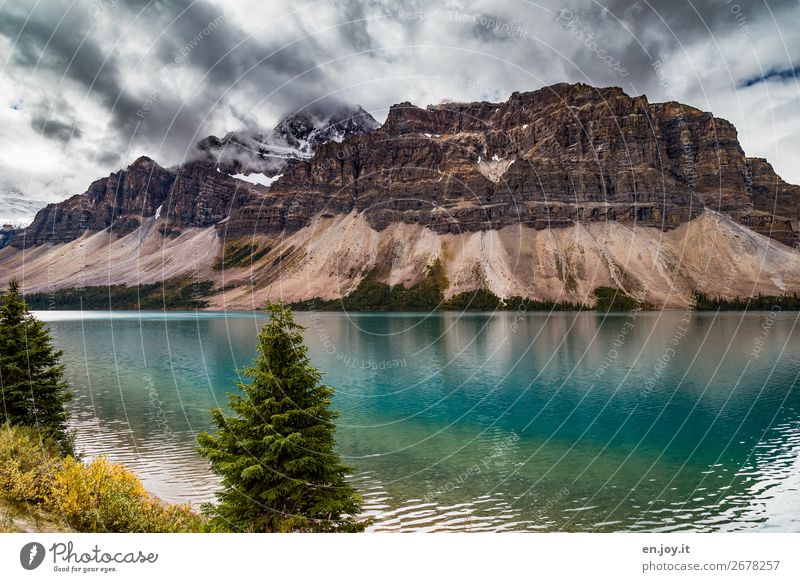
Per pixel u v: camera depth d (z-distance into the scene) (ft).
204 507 51.90
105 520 42.68
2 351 80.59
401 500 80.18
